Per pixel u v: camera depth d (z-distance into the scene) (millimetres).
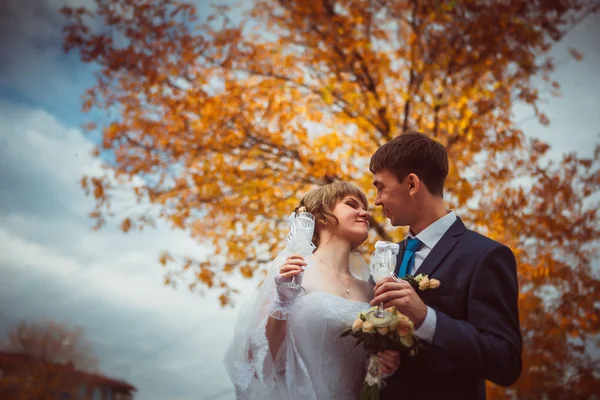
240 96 6852
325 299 2561
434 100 6480
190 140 6848
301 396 2428
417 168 2486
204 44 7297
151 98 7242
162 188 7301
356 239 2865
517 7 6809
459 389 2219
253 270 6828
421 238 2465
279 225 6844
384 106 6879
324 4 7348
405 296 2100
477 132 6613
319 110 7172
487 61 6770
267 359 2494
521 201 6578
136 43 7340
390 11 7105
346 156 6738
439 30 6832
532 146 7180
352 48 6938
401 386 2287
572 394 6234
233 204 6758
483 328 2131
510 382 2086
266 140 6750
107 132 7332
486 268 2242
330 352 2498
